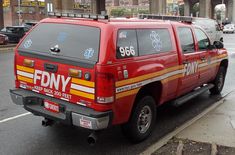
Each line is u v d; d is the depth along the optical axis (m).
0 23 49.66
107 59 4.95
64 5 55.00
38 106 5.60
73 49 5.23
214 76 9.08
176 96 7.08
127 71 5.25
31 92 5.75
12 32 32.31
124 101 5.27
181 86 7.04
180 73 6.83
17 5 73.75
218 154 5.20
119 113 5.25
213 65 8.69
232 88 10.68
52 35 5.59
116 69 5.05
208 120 6.96
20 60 5.84
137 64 5.48
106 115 5.00
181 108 8.23
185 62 7.00
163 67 6.16
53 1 54.97
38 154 5.39
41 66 5.52
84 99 5.07
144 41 5.77
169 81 6.44
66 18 5.65
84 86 5.05
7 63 17.08
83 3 84.69
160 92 6.27
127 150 5.63
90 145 5.78
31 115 7.35
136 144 5.89
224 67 9.70
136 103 5.68
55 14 5.87
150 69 5.76
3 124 6.74
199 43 7.90
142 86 5.62
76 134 6.25
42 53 5.53
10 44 30.69
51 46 5.49
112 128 6.61
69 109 5.10
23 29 33.03
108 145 5.81
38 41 5.72
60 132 6.34
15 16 73.25
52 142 5.87
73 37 5.33
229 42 32.88
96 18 5.33
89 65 4.97
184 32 7.23
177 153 5.20
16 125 6.69
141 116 5.86
